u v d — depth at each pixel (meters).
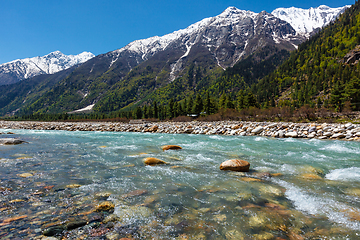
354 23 161.50
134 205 4.29
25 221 3.52
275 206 4.32
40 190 5.14
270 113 51.31
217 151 11.98
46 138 20.72
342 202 4.50
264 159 9.60
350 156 10.29
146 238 3.11
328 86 110.19
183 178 6.36
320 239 3.12
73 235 3.15
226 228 3.42
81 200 4.52
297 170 7.43
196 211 4.07
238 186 5.60
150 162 8.39
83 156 10.06
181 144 15.41
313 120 38.19
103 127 40.50
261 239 3.11
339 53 141.25
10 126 51.59
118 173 6.90
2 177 6.20
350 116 35.16
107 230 3.31
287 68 175.88
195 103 84.19
